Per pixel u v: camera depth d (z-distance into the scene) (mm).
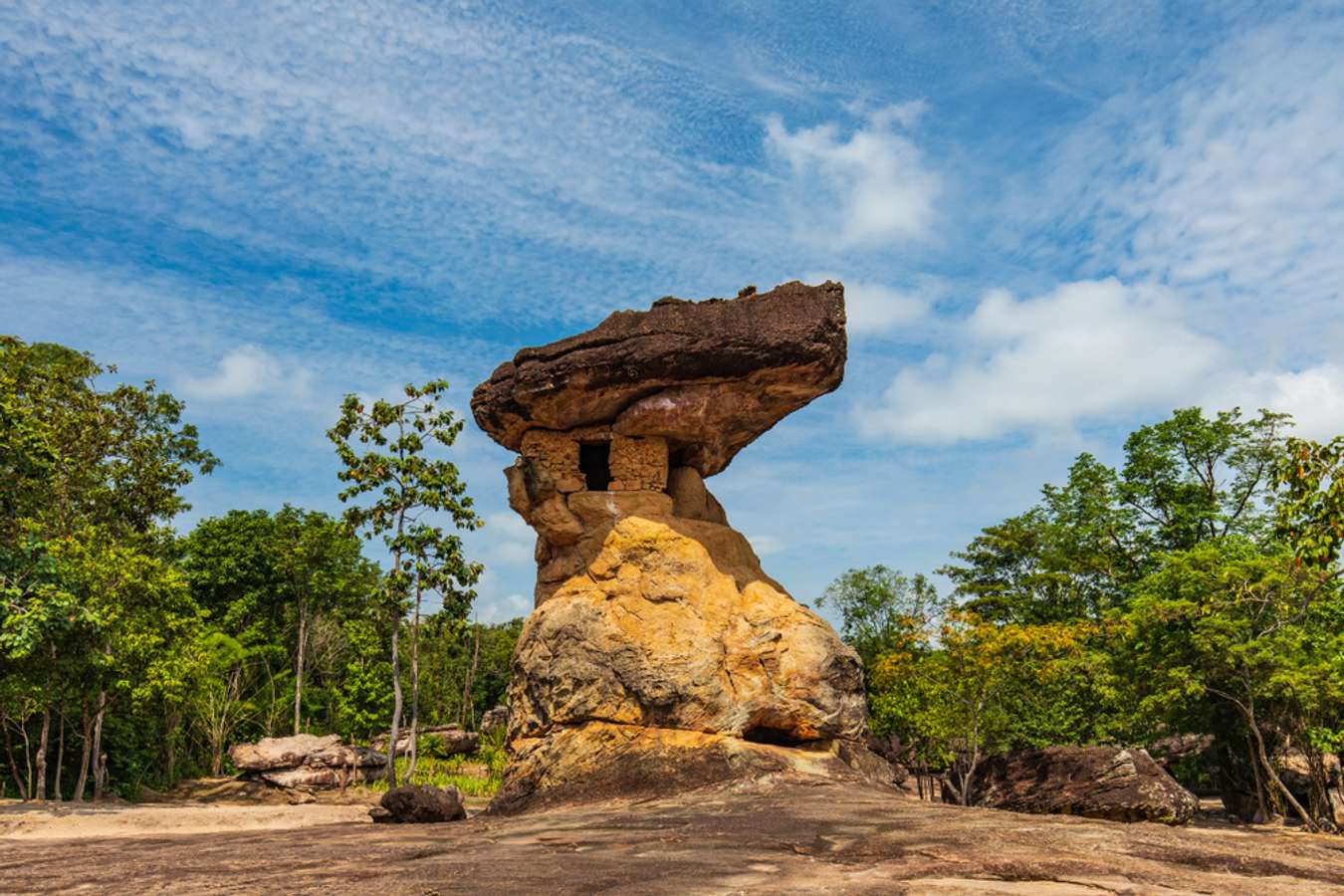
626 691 17828
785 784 15859
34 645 20922
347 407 28109
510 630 69625
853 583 55219
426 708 56312
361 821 19812
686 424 19750
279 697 47375
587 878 8469
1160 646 28609
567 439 20688
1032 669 27438
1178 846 9414
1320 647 26859
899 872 8328
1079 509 44094
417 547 27719
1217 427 40531
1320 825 26406
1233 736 30156
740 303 19219
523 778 17797
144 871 10180
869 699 33500
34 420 24078
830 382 19391
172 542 38188
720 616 18750
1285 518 13305
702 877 8352
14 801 23859
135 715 32594
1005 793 17906
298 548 49344
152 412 41438
